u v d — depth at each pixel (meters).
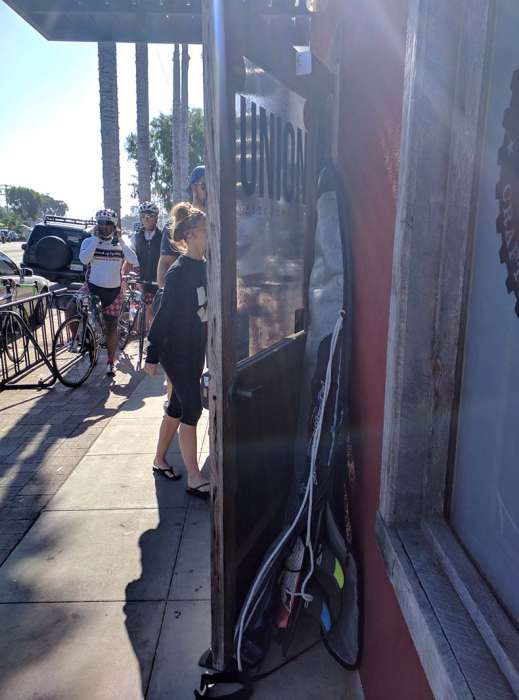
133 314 8.20
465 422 1.53
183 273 3.42
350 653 2.22
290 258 2.78
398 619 1.67
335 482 2.57
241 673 2.25
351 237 2.39
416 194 1.47
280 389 2.61
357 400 2.32
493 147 1.32
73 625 2.63
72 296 7.22
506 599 1.27
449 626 1.25
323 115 2.81
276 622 2.36
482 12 1.32
